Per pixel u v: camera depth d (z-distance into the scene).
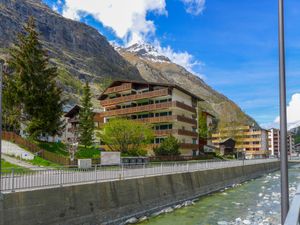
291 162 119.94
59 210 18.23
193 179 36.31
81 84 196.62
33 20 51.00
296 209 5.04
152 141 67.06
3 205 15.23
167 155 56.75
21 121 49.78
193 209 27.00
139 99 69.56
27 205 16.42
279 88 8.56
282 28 8.69
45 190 17.61
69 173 20.84
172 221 22.27
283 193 8.00
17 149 41.69
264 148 151.25
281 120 8.38
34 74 48.16
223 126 136.25
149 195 27.06
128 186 24.56
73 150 46.75
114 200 22.73
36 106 47.31
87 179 22.16
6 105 48.38
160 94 66.12
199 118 94.25
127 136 53.31
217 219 23.03
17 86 47.22
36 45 50.25
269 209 27.30
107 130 54.00
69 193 19.14
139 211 25.22
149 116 69.38
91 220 20.36
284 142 8.24
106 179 23.25
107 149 61.38
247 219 23.03
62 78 179.62
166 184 30.23
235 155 91.56
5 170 19.58
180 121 65.44
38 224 16.86
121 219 22.89
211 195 36.53
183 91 69.38
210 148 87.69
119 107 75.50
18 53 49.53
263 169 77.50
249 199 33.06
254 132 153.88
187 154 68.44
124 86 72.62
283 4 8.77
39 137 50.12
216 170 44.59
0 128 16.48
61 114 49.94
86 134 61.78
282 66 8.57
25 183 18.02
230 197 34.66
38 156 40.38
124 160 39.34
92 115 64.44
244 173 59.31
